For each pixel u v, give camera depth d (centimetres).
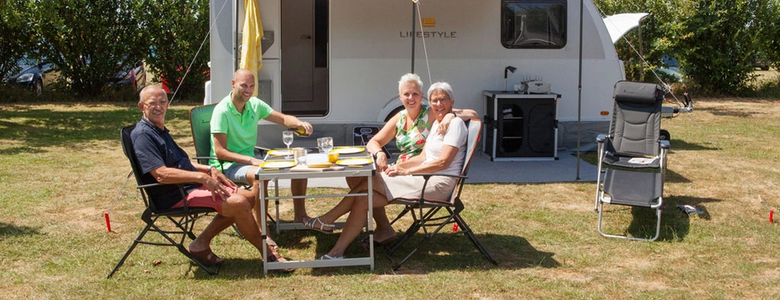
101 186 591
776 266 389
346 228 385
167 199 369
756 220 485
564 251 416
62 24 1077
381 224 422
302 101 820
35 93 1336
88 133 922
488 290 351
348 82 699
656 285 360
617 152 555
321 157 401
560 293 347
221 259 388
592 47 731
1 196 546
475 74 718
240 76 425
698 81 1478
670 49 1409
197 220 481
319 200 541
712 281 365
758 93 1471
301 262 373
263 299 339
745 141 865
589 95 739
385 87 703
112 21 1314
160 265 388
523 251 416
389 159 680
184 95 1379
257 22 627
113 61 1330
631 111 570
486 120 711
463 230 392
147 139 361
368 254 410
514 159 703
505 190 579
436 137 404
